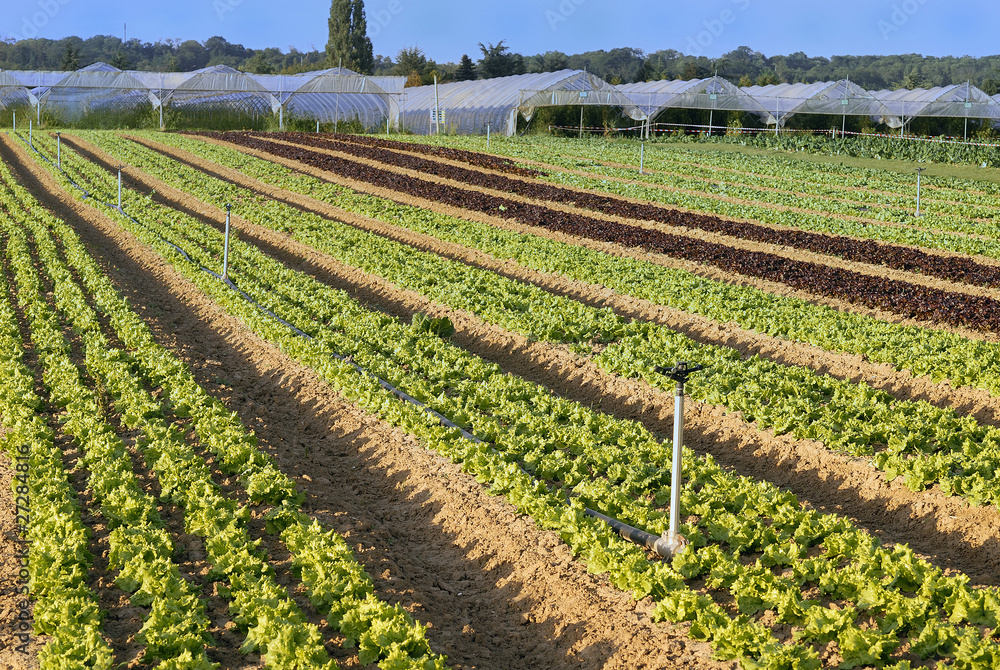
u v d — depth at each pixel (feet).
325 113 249.55
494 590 32.60
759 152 201.87
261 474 37.58
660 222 110.52
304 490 38.58
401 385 50.72
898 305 69.72
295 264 88.43
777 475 42.39
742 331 63.05
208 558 32.17
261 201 117.60
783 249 96.94
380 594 31.01
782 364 58.08
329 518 36.65
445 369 53.06
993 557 33.81
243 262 81.46
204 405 46.37
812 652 25.93
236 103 244.01
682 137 231.30
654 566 30.27
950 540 35.45
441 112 236.22
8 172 136.98
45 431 41.47
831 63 607.78
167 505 36.50
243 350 60.18
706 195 135.64
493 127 242.78
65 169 142.00
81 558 30.68
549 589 31.60
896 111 237.04
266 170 146.10
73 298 66.69
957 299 70.08
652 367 51.67
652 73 380.99
